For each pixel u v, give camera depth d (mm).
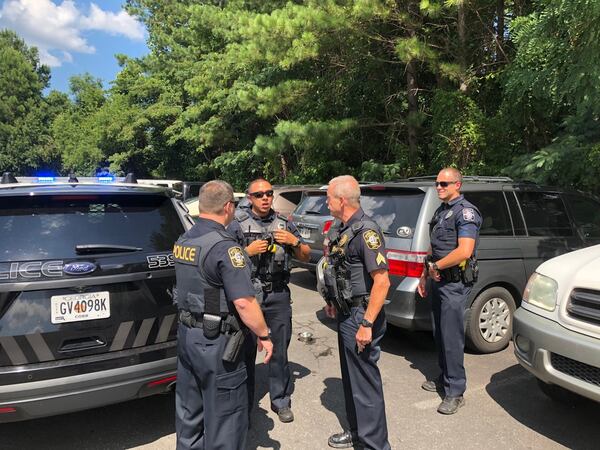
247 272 2396
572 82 5574
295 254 3463
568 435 3242
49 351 2811
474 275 3607
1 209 3039
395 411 3607
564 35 5617
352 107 13047
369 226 2828
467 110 9773
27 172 50562
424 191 4551
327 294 3002
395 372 4352
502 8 10359
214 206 2510
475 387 3984
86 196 3250
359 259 2859
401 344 5094
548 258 4941
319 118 12633
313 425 3436
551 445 3119
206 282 2398
